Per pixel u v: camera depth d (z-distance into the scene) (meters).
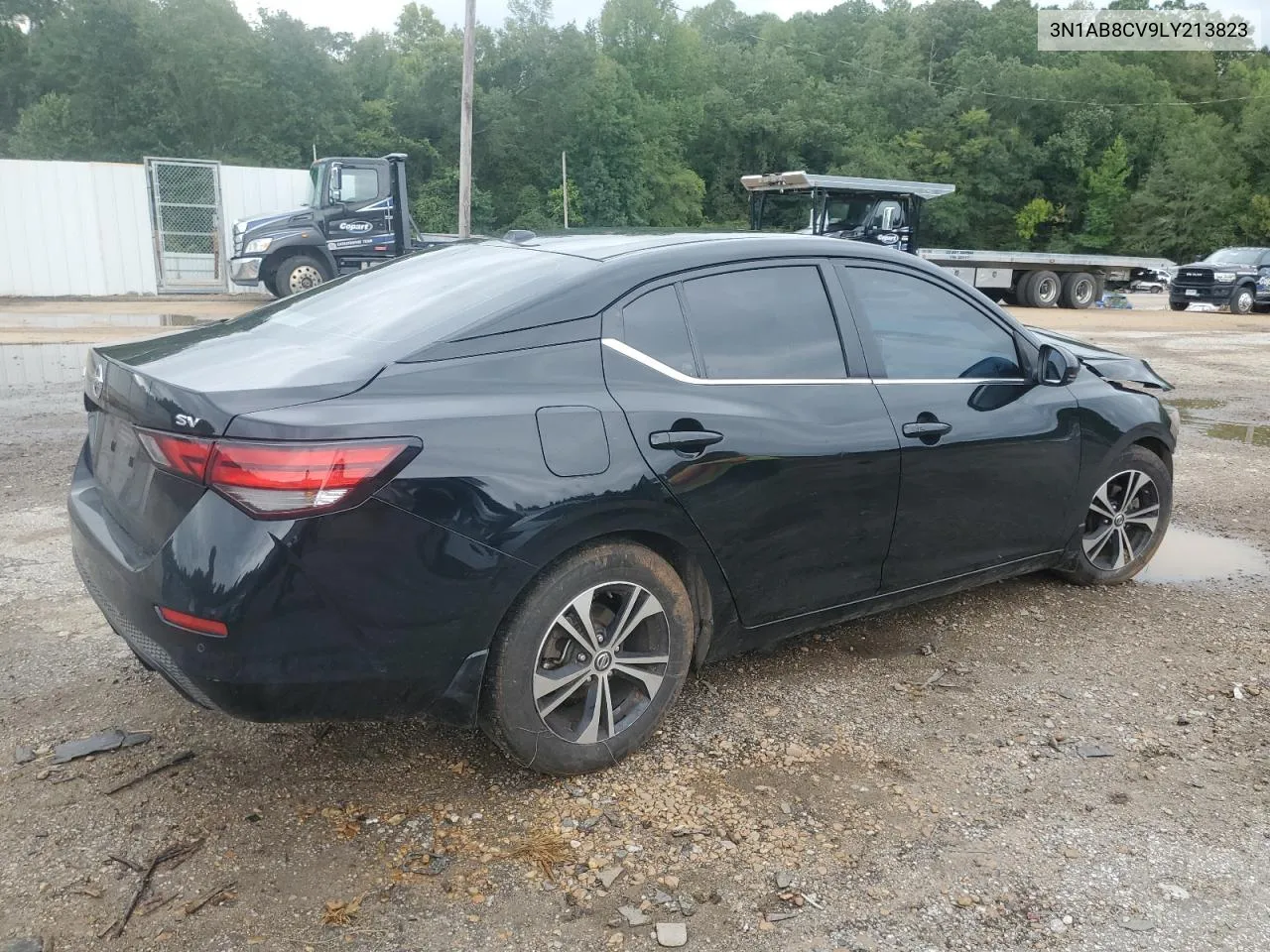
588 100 58.28
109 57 53.66
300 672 2.45
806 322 3.39
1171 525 5.80
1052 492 4.14
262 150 52.25
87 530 2.81
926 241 81.25
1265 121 74.94
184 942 2.26
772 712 3.43
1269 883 2.55
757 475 3.12
